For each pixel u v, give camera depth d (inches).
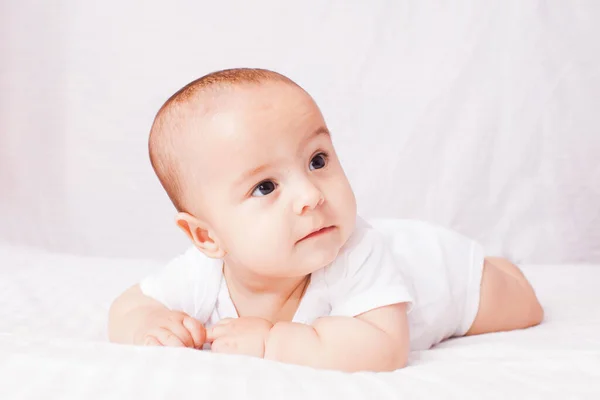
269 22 109.4
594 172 101.9
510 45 103.2
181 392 34.5
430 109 104.8
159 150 49.6
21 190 115.6
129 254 113.0
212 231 48.3
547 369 42.3
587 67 102.0
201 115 46.6
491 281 58.4
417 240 57.4
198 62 111.3
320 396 35.0
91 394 34.2
